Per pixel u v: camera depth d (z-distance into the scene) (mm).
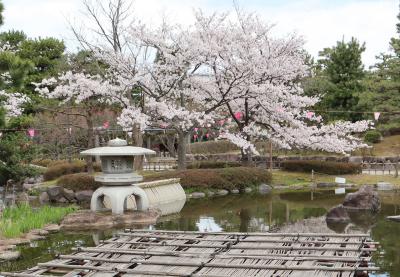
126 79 22219
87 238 12781
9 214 14641
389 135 36656
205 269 8305
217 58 23156
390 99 30391
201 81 24172
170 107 22016
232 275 7941
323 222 15031
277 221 15250
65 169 24891
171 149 30359
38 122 27734
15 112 24984
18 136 19547
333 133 26641
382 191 22875
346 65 32688
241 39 23125
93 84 21203
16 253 10969
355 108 31922
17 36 33031
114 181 15008
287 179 25812
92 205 15547
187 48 22703
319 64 36719
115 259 8992
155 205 18359
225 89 24000
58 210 15445
